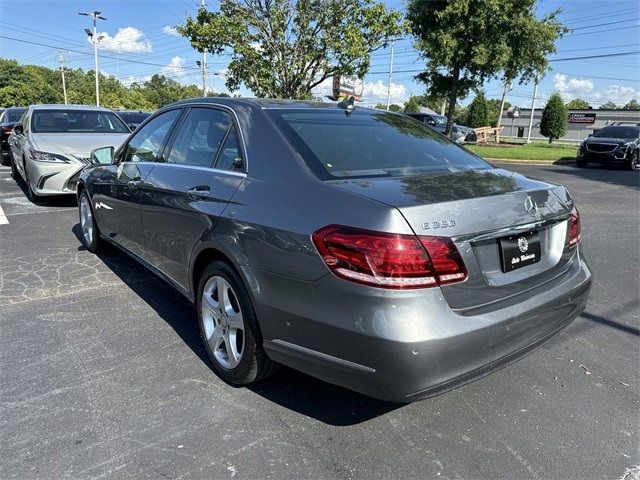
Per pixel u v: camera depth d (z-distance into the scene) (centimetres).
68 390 299
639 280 524
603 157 1761
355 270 225
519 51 2061
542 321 270
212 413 281
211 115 356
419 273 221
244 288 284
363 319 224
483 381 323
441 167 310
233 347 303
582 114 5938
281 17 1217
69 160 785
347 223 232
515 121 6750
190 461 243
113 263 534
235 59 1298
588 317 425
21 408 281
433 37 2008
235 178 303
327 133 312
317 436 264
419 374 222
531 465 246
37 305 423
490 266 250
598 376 331
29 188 842
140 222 411
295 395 301
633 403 301
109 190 471
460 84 2172
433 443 261
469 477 238
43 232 657
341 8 1242
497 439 265
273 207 267
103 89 9169
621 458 253
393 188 250
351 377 234
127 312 412
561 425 278
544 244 286
